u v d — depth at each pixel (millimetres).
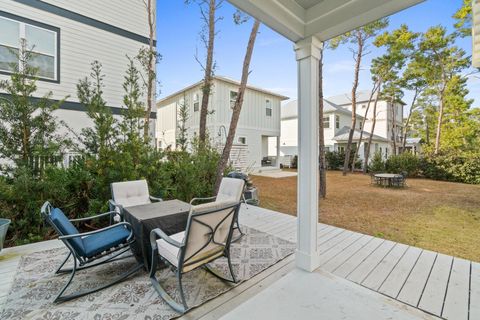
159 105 16172
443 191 8320
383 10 1955
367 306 1975
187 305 2006
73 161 4145
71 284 2293
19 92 3744
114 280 2338
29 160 3592
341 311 1910
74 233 2303
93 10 6523
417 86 13945
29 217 3443
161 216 2562
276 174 13445
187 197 5152
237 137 12594
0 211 3258
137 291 2193
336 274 2504
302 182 2555
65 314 1884
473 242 3703
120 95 7020
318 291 2176
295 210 5613
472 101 13156
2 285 2268
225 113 11906
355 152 15031
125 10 7098
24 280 2355
